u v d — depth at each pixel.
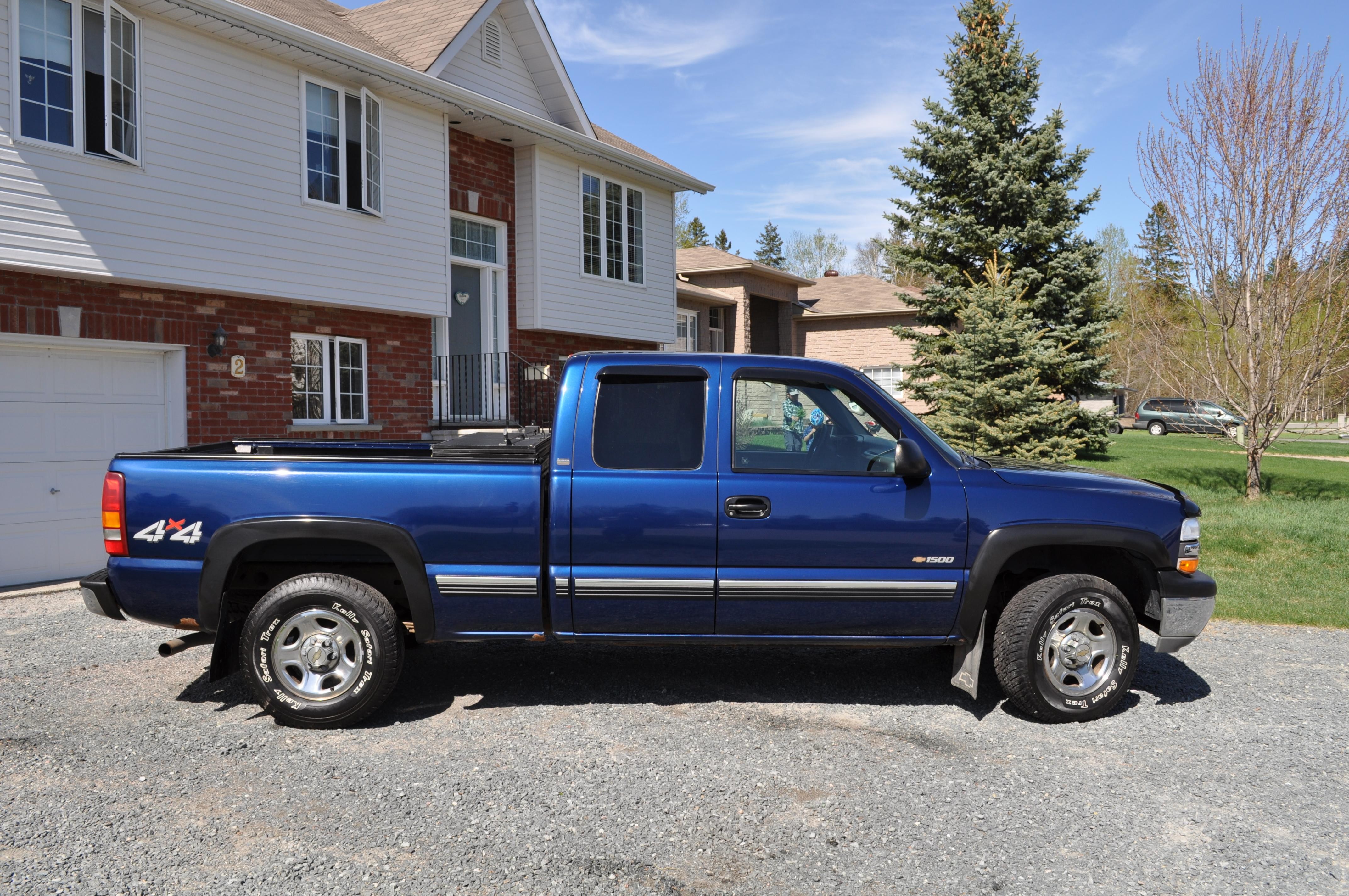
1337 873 2.99
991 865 3.04
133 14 8.70
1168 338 13.05
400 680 5.14
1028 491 4.49
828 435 4.61
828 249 72.69
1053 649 4.46
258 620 4.29
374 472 4.36
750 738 4.23
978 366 14.96
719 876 2.97
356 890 2.87
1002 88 19.53
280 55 9.98
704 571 4.39
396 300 11.55
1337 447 27.36
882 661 5.58
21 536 8.27
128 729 4.36
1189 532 4.58
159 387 9.31
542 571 4.42
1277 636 6.24
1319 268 11.26
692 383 4.54
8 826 3.32
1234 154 11.20
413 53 12.03
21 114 7.83
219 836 3.24
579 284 14.74
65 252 8.15
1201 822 3.37
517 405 13.91
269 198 9.97
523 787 3.67
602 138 16.34
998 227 19.39
